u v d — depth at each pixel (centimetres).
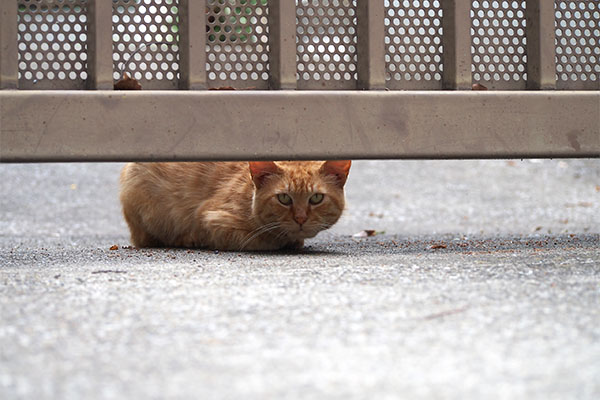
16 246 467
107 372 161
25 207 736
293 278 272
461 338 186
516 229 585
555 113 353
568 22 377
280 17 341
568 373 159
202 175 419
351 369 162
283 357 171
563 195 822
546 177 920
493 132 348
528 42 373
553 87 369
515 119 350
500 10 370
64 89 342
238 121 330
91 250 416
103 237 552
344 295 237
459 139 346
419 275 275
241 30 350
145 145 325
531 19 370
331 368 163
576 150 356
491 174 938
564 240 443
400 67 362
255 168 378
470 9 361
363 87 355
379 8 348
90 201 782
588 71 383
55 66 351
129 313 213
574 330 192
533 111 351
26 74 337
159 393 148
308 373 160
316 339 186
